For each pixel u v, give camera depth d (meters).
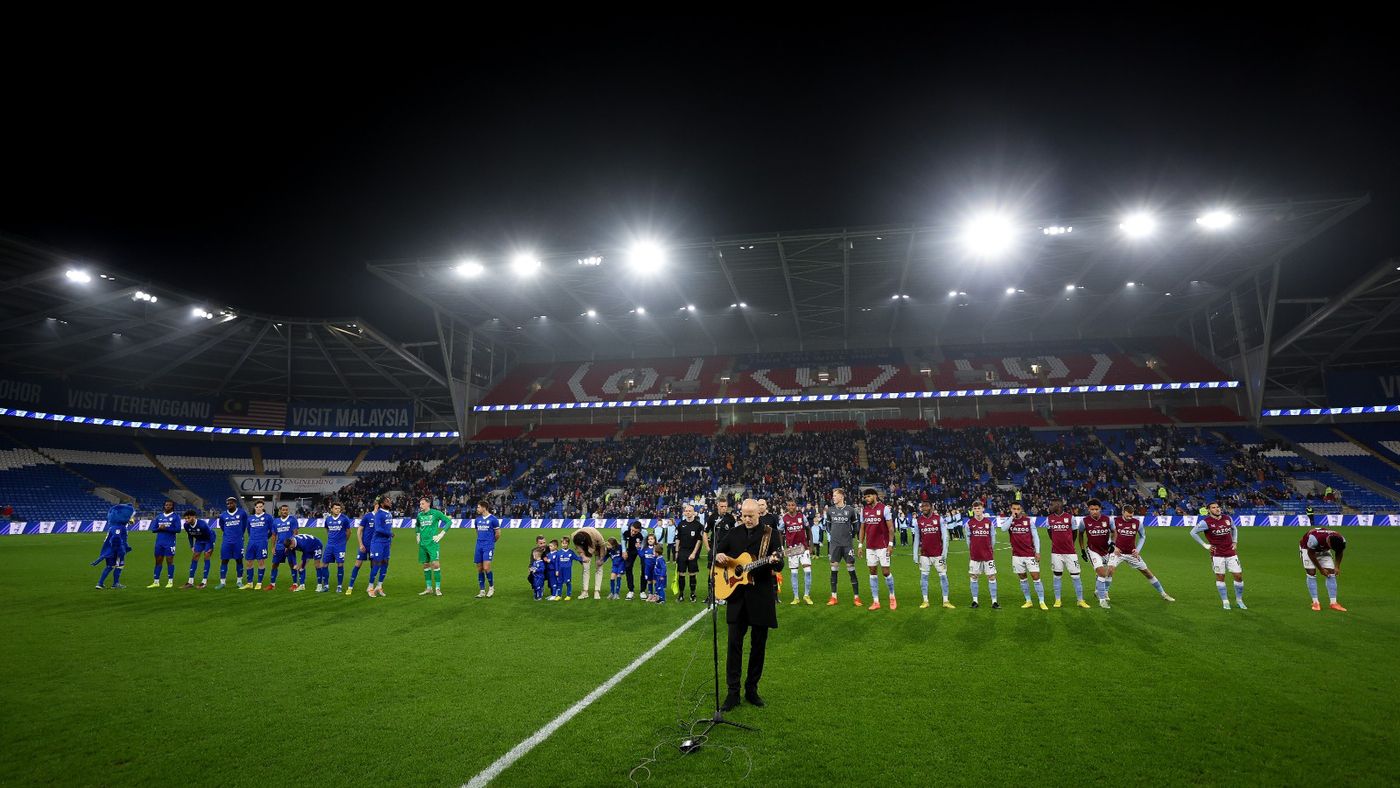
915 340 54.62
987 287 43.03
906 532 26.64
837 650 8.23
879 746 5.10
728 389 51.75
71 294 34.03
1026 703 6.09
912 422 48.38
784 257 36.31
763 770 4.70
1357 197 28.36
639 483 42.75
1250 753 4.93
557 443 49.62
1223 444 41.47
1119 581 14.18
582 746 5.17
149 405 46.09
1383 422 43.09
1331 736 5.25
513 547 26.02
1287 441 41.88
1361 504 35.38
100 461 42.66
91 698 6.45
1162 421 45.22
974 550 11.38
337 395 52.78
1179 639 8.62
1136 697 6.23
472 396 52.88
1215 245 34.78
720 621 10.44
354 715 5.93
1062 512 11.27
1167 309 48.16
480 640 9.03
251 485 46.59
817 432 47.97
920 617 10.49
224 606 11.78
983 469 41.53
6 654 8.21
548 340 55.75
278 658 8.00
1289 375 44.91
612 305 46.78
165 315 38.78
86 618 10.60
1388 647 8.10
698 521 12.59
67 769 4.84
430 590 13.74
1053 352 50.56
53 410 41.66
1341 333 40.22
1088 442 43.03
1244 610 10.57
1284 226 31.83
